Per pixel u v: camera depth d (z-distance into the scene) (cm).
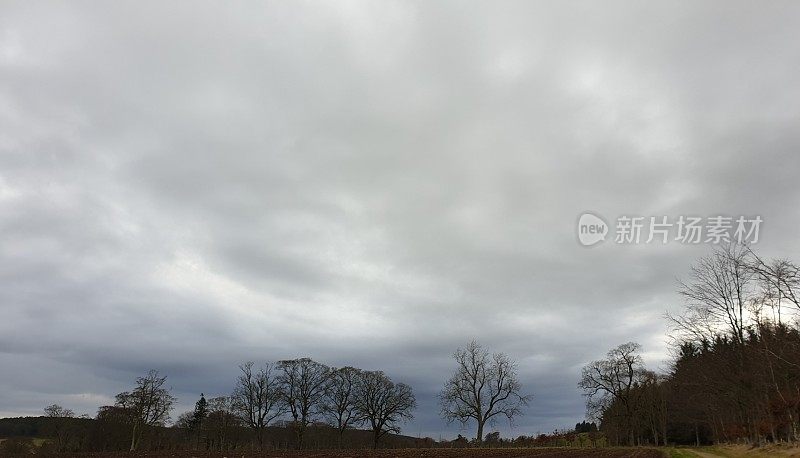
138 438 7688
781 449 3531
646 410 9325
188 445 9300
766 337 4034
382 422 9675
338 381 9769
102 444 7750
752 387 4538
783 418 4016
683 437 10275
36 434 9012
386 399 9725
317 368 9494
